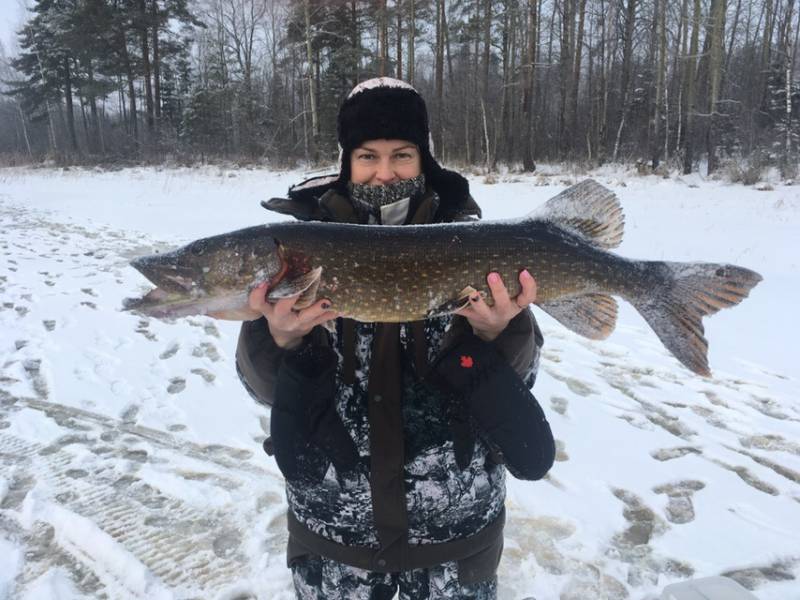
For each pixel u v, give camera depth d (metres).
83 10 33.97
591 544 2.96
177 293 1.94
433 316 1.82
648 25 31.09
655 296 2.03
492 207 14.83
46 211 15.21
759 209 13.76
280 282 1.88
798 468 3.59
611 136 33.59
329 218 2.06
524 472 1.69
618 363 5.22
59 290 7.25
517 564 2.85
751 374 4.93
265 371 1.82
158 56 36.47
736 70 36.41
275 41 37.34
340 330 1.88
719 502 3.28
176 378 4.82
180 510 3.21
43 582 2.70
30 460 3.65
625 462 3.66
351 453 1.72
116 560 2.84
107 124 50.72
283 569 2.81
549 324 6.31
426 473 1.74
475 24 30.61
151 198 17.89
